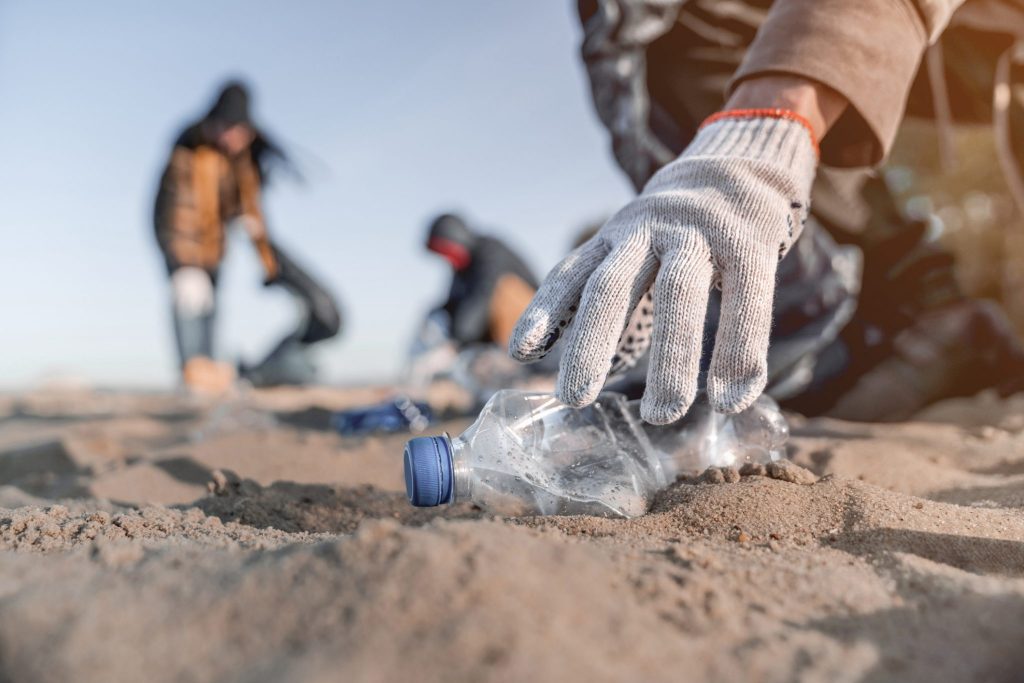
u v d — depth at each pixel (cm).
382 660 75
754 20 250
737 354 131
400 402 355
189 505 176
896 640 89
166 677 75
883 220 297
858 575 107
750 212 137
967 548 124
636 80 249
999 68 244
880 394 306
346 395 568
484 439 147
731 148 151
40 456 315
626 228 141
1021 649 87
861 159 175
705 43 252
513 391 158
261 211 520
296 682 71
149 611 85
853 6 165
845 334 309
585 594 88
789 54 161
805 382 296
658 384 128
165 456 263
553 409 158
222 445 280
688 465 168
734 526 132
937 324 304
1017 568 120
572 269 140
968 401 352
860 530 129
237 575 92
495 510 145
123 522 135
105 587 91
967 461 218
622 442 162
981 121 267
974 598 98
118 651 78
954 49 246
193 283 521
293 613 82
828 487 142
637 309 154
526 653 76
